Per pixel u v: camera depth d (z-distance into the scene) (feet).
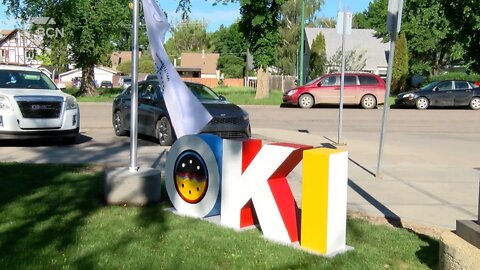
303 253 15.23
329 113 72.74
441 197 24.03
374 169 30.83
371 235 17.54
